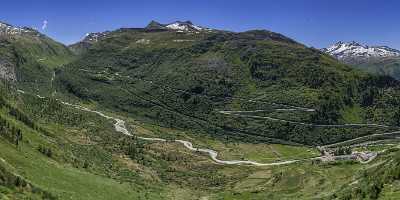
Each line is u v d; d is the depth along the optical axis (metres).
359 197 165.50
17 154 164.38
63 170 177.12
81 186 164.62
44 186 142.75
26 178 140.50
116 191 178.88
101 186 176.12
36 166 162.25
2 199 106.81
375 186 163.75
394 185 162.50
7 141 173.12
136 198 180.88
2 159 147.12
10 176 125.19
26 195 119.88
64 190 148.62
